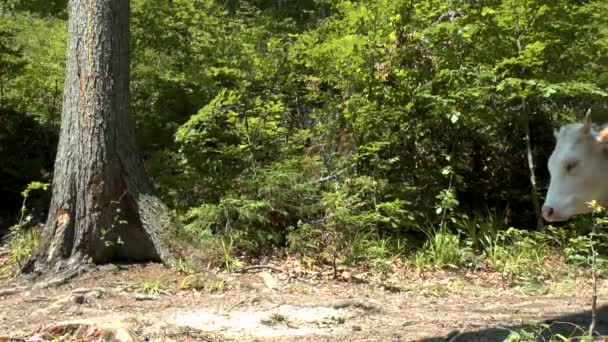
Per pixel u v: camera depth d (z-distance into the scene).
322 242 8.11
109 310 6.13
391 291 7.16
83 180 7.48
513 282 7.66
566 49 9.58
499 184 9.94
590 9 9.57
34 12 14.51
